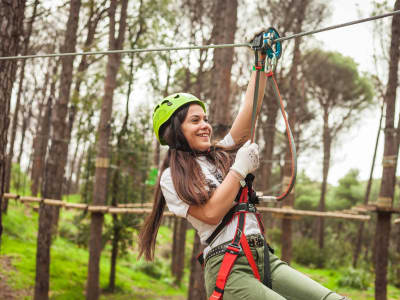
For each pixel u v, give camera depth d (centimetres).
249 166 153
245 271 152
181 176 160
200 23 1237
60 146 867
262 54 173
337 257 1758
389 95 762
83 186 1161
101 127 848
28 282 918
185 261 1766
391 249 1597
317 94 2003
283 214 911
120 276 1296
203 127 173
